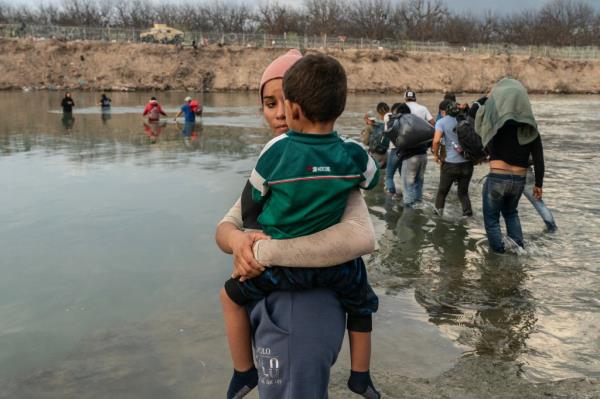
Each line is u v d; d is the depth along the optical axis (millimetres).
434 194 9250
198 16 105188
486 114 5836
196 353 3820
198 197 8539
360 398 3225
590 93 73438
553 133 18766
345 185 2039
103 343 3980
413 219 7559
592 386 3389
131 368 3623
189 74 60531
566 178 10445
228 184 9516
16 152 13281
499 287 5098
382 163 9672
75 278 5258
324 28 97625
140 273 5383
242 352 2236
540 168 6023
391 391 3312
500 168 5883
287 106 2090
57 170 10852
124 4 103188
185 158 12391
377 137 9508
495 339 4062
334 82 2027
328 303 2086
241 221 2408
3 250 6059
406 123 7938
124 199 8398
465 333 4152
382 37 99750
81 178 10062
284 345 2037
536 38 109188
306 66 2031
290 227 2039
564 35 109812
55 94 46625
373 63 68875
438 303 4719
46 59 57906
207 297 4809
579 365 3686
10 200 8344
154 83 59031
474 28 116562
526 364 3695
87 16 99062
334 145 2068
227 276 5312
